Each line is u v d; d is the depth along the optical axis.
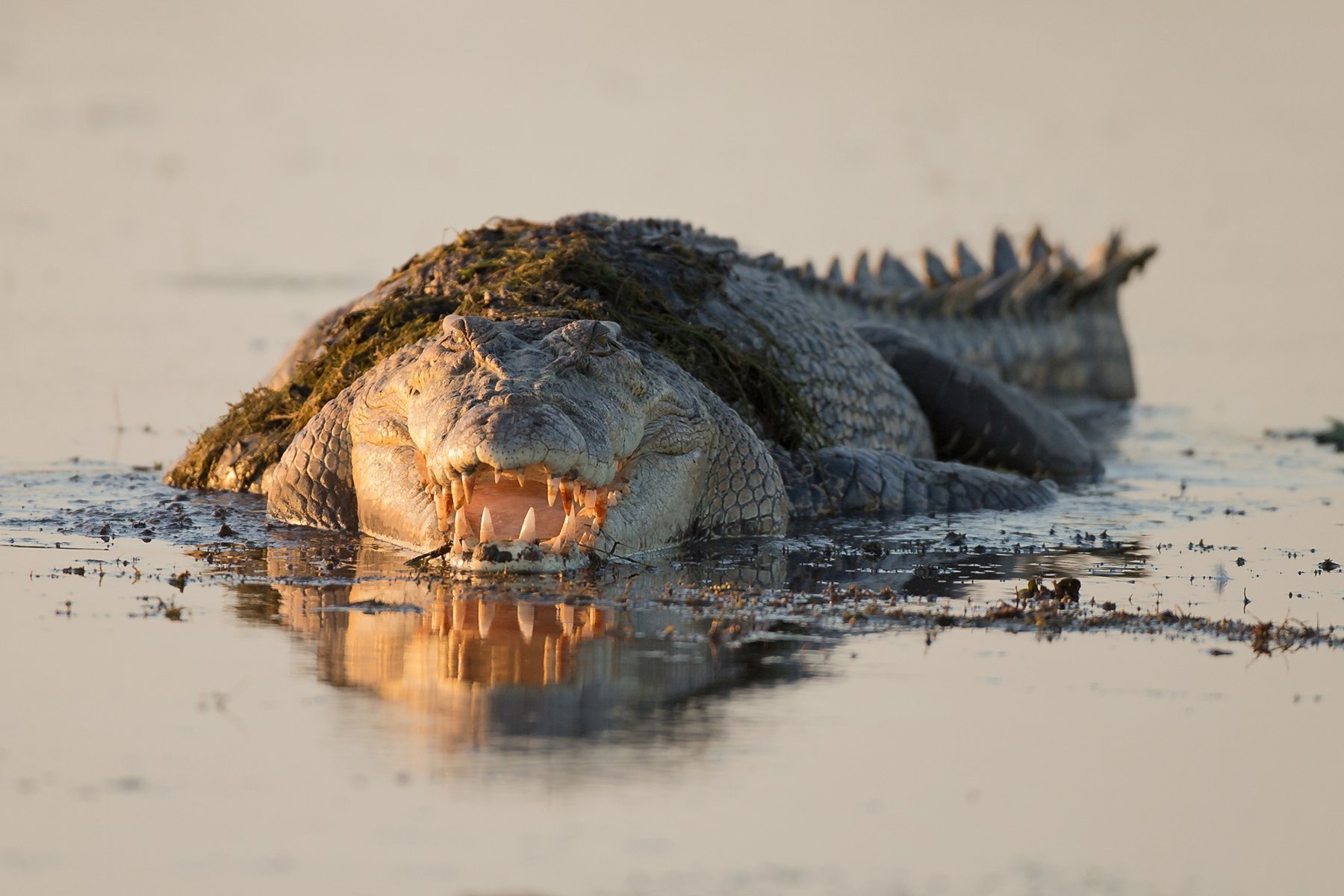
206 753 18.00
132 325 66.12
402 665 21.47
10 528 31.17
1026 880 15.58
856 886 15.29
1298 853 16.30
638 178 127.56
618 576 28.02
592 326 29.19
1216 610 25.88
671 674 21.28
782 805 16.98
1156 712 20.20
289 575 27.33
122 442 43.34
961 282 60.47
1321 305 86.75
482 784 17.27
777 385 37.41
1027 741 19.08
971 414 45.78
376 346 35.50
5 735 18.48
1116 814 17.11
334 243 93.62
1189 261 100.50
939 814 16.95
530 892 14.95
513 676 21.06
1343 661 22.59
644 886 15.11
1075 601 26.28
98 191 113.56
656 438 30.62
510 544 28.06
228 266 84.56
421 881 15.12
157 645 22.27
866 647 22.95
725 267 41.16
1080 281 65.31
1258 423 55.81
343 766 17.67
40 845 15.77
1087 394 64.56
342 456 32.44
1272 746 19.08
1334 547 32.09
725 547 31.53
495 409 26.39
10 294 73.00
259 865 15.41
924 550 31.48
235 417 37.69
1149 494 40.72
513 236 39.75
